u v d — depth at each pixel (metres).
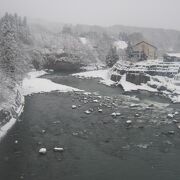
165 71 102.94
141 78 98.94
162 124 59.31
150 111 68.94
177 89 88.56
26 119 61.16
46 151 45.97
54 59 151.75
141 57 136.88
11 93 69.44
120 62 120.94
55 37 188.62
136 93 90.81
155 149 47.41
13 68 76.44
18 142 49.16
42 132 53.81
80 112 66.94
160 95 87.44
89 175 39.22
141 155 45.19
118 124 58.88
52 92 88.38
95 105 73.50
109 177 38.81
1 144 48.25
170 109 71.25
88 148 47.38
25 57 94.62
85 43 192.88
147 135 53.28
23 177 38.50
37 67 142.38
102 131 54.88
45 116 63.50
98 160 43.41
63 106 72.06
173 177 39.09
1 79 68.38
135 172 40.19
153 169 41.06
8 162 42.31
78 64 155.75
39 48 158.38
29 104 73.56
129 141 50.47
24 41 158.75
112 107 71.94
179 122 60.66
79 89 95.62
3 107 58.94
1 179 37.94
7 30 78.06
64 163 42.31
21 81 86.38
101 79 117.94
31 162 42.44
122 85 98.88
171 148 47.84
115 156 44.75
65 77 123.00
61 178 38.41
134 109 70.50
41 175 39.03
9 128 55.25
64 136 52.19
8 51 75.94
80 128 56.28
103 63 176.50
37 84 97.19
